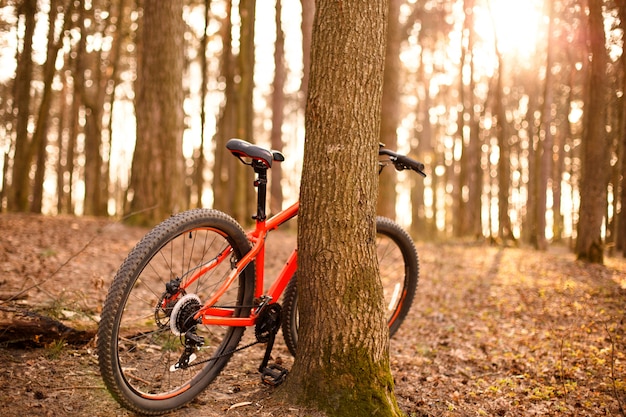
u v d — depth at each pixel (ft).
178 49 27.48
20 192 40.96
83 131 75.20
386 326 8.80
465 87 80.48
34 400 7.93
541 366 12.19
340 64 8.34
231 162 62.28
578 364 12.28
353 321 8.32
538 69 67.72
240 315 9.18
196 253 20.03
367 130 8.53
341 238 8.38
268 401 8.57
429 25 80.94
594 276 25.88
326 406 8.10
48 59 46.37
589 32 30.81
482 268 28.19
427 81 89.76
